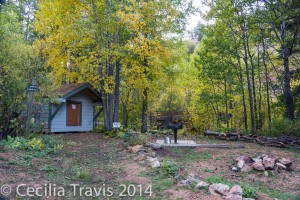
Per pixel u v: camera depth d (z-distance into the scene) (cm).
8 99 873
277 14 1272
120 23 1226
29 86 895
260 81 1744
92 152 812
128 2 1225
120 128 1341
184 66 2038
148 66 1334
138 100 1750
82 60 1313
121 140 1097
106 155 770
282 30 1272
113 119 1386
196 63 1870
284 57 1282
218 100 1695
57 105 1280
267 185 534
